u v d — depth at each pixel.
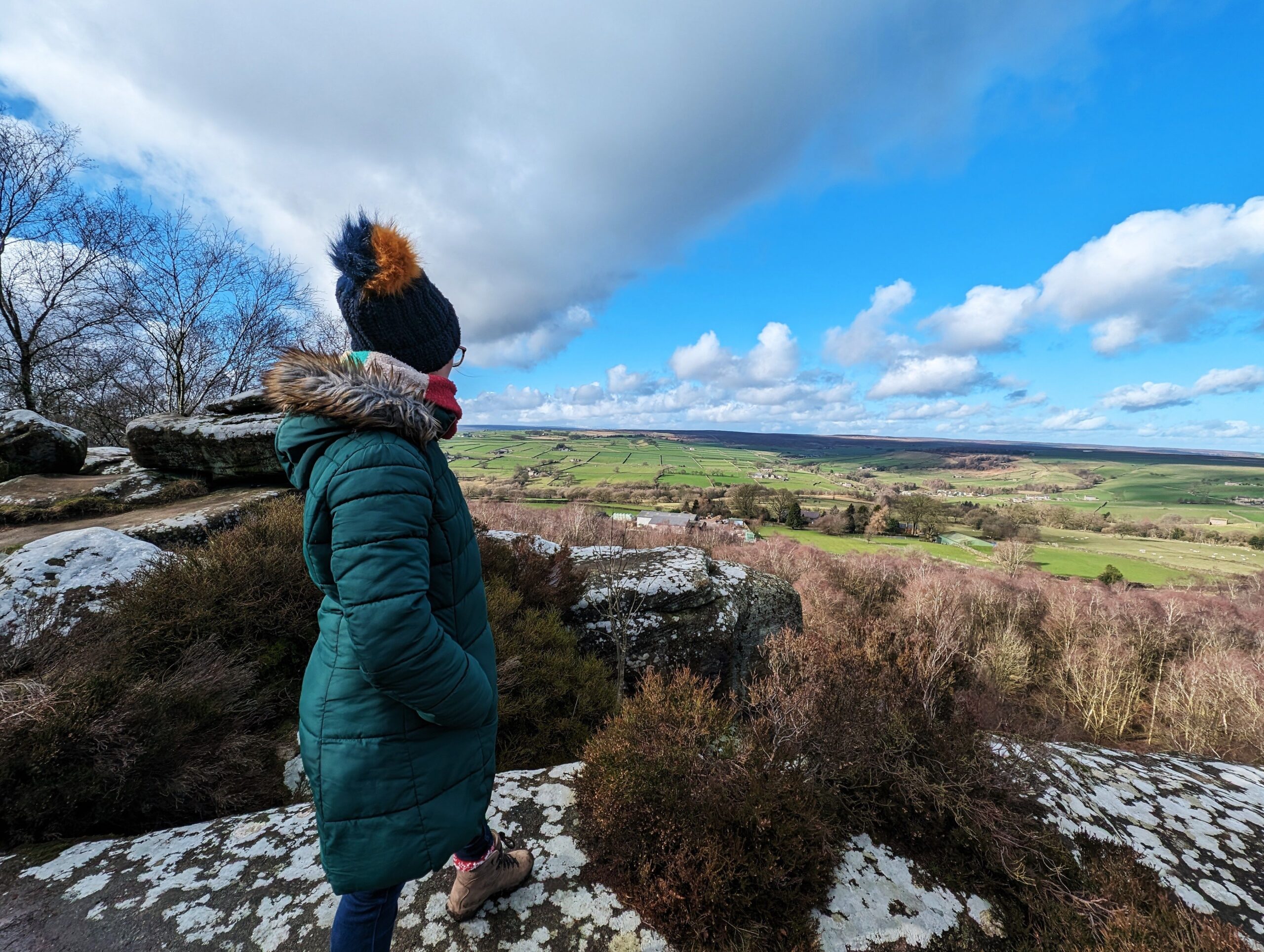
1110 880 1.82
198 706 2.30
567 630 4.08
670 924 1.56
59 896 1.56
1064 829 2.05
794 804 1.79
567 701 3.47
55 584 2.89
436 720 1.08
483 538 4.64
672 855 1.67
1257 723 14.59
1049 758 2.48
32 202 9.86
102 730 1.93
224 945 1.42
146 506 5.57
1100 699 17.23
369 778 1.07
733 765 1.98
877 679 2.39
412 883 1.69
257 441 5.97
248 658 2.81
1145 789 2.42
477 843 1.48
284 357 1.08
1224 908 1.80
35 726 1.90
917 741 2.08
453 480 1.25
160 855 1.75
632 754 1.96
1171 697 16.80
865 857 1.88
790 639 2.77
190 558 3.09
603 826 1.80
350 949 1.15
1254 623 22.33
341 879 1.08
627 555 5.65
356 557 0.96
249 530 3.52
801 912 1.64
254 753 2.43
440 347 1.30
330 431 1.05
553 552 5.52
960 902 1.75
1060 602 23.22
